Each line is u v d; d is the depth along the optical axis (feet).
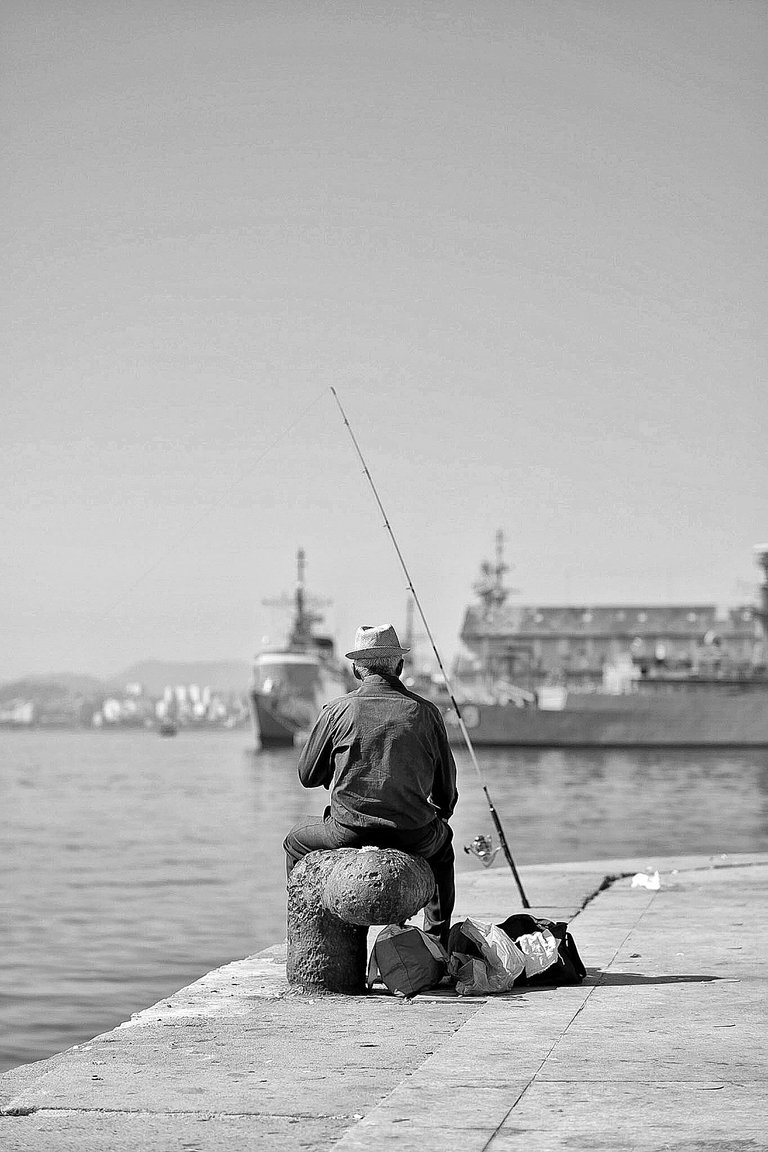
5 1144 15.99
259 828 195.31
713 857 52.01
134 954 69.92
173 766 463.01
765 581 473.26
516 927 26.45
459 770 335.88
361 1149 15.25
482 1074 18.69
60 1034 49.16
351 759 25.68
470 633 515.91
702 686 440.86
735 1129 15.88
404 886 24.44
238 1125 16.72
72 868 131.64
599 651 512.63
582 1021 22.33
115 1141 16.08
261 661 534.37
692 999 24.16
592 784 284.61
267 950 31.48
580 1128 15.98
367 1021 22.89
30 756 595.88
